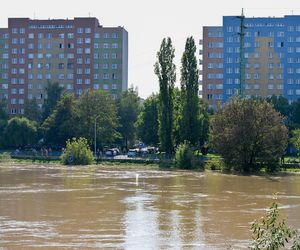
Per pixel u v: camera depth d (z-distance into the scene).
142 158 128.50
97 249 32.50
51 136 162.12
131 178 86.38
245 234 37.72
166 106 128.38
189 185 74.81
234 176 93.00
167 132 127.69
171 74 128.75
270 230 16.89
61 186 71.44
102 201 55.16
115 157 139.12
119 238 35.84
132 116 193.50
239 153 103.25
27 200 55.47
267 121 102.50
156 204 53.28
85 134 154.88
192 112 126.88
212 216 45.78
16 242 34.25
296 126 165.88
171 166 116.69
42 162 133.12
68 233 37.34
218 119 105.69
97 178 85.88
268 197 60.56
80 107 158.25
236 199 58.25
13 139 165.88
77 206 51.19
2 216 44.75
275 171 104.12
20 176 89.31
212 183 78.44
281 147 102.56
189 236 36.91
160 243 34.50
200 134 127.44
